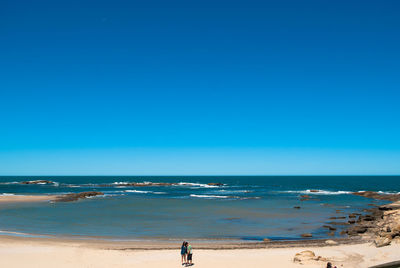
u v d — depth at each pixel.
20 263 19.36
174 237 29.41
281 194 87.56
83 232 31.33
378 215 42.88
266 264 19.67
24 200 61.28
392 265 19.55
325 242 27.00
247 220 40.09
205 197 75.31
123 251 22.83
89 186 128.25
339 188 121.56
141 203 59.38
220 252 22.81
